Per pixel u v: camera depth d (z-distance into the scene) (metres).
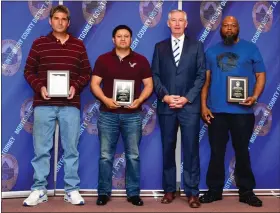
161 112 3.16
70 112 3.13
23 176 3.46
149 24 3.58
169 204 3.17
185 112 3.08
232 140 3.23
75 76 3.18
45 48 3.14
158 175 3.58
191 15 3.58
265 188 3.61
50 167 3.48
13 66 3.46
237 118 3.14
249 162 3.17
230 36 3.19
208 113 3.21
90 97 3.57
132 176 3.19
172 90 3.12
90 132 3.57
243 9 3.61
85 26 3.55
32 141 3.49
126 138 3.16
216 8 3.59
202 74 3.11
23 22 3.47
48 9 3.50
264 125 3.62
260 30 3.62
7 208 3.01
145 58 3.24
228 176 3.61
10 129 3.45
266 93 3.62
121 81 3.10
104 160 3.16
